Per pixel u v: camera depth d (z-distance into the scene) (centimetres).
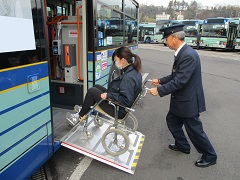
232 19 1858
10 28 178
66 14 495
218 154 331
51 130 246
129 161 289
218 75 950
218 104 572
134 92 265
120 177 271
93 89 288
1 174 182
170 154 327
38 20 208
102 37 381
